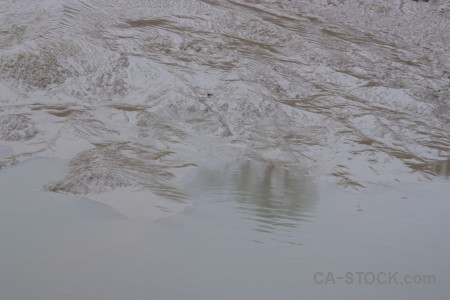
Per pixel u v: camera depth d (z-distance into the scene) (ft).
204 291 11.49
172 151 27.40
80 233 15.03
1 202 17.49
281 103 36.60
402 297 12.26
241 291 11.71
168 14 52.06
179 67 39.52
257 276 12.73
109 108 32.48
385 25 69.92
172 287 11.62
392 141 34.60
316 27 60.90
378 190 24.98
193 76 38.34
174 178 22.77
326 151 30.53
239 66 41.93
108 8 49.52
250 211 19.02
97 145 26.68
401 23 72.13
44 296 10.75
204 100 34.96
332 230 17.76
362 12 73.97
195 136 30.35
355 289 12.51
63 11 45.11
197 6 56.08
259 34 52.34
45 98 32.73
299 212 19.66
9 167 22.33
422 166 30.32
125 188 20.22
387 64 52.80
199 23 51.31
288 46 51.16
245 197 20.94
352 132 34.19
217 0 62.49
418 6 80.59
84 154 24.64
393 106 42.86
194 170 24.58
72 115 30.30
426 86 48.29
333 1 76.43
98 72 36.60
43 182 20.35
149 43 42.98
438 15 77.61
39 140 26.48
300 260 14.30
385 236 17.76
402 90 45.55
